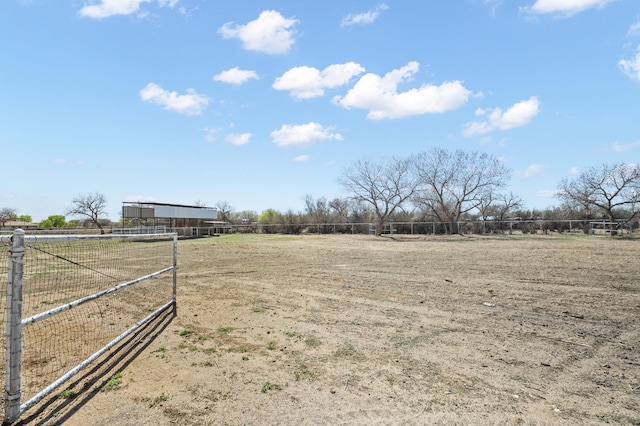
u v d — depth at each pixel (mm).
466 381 4188
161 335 5926
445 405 3648
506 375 4344
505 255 16891
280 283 10625
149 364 4730
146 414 3508
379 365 4664
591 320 6570
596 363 4691
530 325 6316
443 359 4848
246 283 10688
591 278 10578
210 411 3566
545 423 3318
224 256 18250
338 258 16906
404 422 3354
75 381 4223
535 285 9742
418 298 8461
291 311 7410
